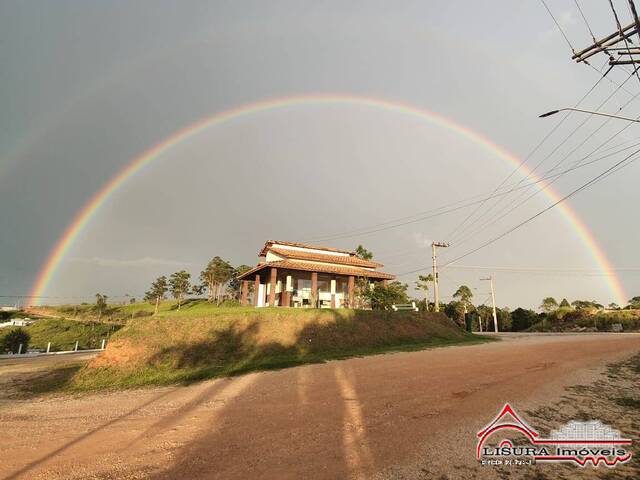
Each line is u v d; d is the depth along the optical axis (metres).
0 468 5.68
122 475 5.34
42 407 10.18
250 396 9.91
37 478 5.31
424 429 7.18
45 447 6.60
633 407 9.14
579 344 21.20
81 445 6.65
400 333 23.39
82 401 10.83
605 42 10.76
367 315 24.16
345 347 19.25
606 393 10.34
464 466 5.70
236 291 69.38
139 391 11.84
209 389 11.15
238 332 18.48
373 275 31.94
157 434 7.14
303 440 6.61
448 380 11.27
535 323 62.38
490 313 68.81
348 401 9.11
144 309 70.44
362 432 7.00
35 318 64.31
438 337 25.11
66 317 65.12
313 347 18.41
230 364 15.42
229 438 6.77
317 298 33.44
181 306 71.06
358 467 5.53
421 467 5.58
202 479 5.17
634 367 14.03
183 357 15.91
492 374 12.15
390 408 8.50
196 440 6.72
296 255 31.98
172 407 9.26
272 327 19.53
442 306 70.06
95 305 65.81
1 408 10.17
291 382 11.39
